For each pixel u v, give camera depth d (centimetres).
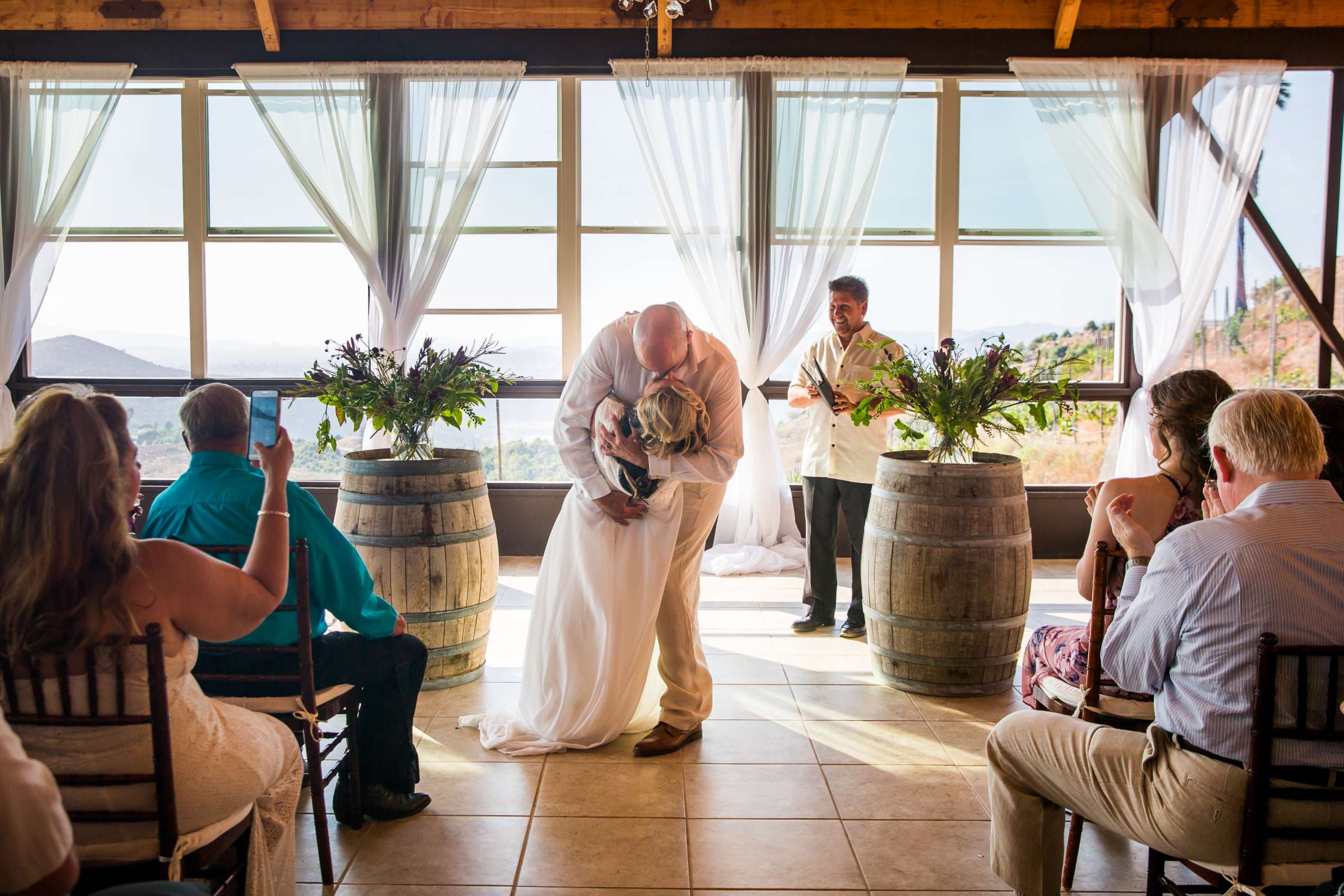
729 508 577
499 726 301
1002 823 193
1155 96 540
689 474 267
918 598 335
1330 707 150
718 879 220
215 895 161
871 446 410
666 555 279
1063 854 215
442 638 340
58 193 550
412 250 557
